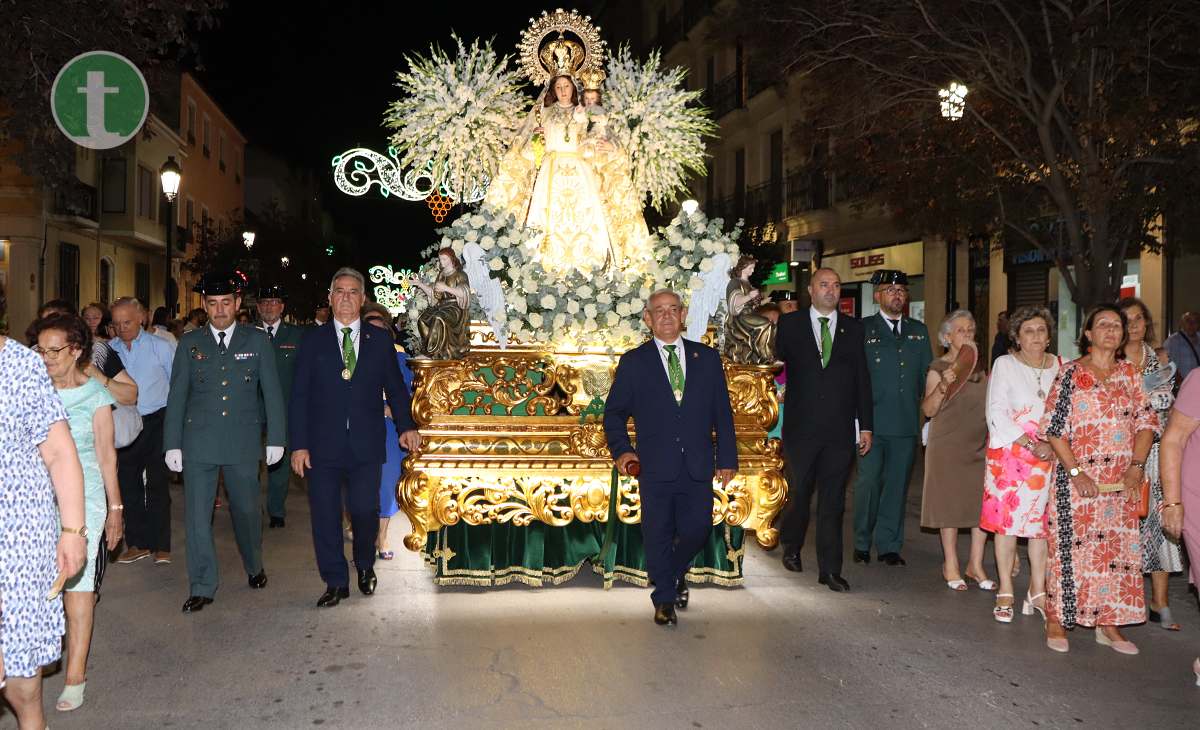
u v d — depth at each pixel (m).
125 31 10.77
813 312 7.43
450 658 5.57
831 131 16.80
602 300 7.25
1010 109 14.41
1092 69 13.12
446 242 7.35
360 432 6.81
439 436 6.94
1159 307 16.30
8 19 10.10
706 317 7.57
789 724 4.62
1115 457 5.76
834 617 6.48
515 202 8.38
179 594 7.07
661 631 6.12
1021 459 6.40
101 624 6.31
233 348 6.86
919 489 12.46
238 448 6.80
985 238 16.77
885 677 5.30
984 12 13.52
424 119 8.30
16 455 3.72
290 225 39.12
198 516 6.70
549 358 7.04
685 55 34.41
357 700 4.92
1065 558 5.81
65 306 6.16
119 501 5.11
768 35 15.05
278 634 6.05
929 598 7.05
